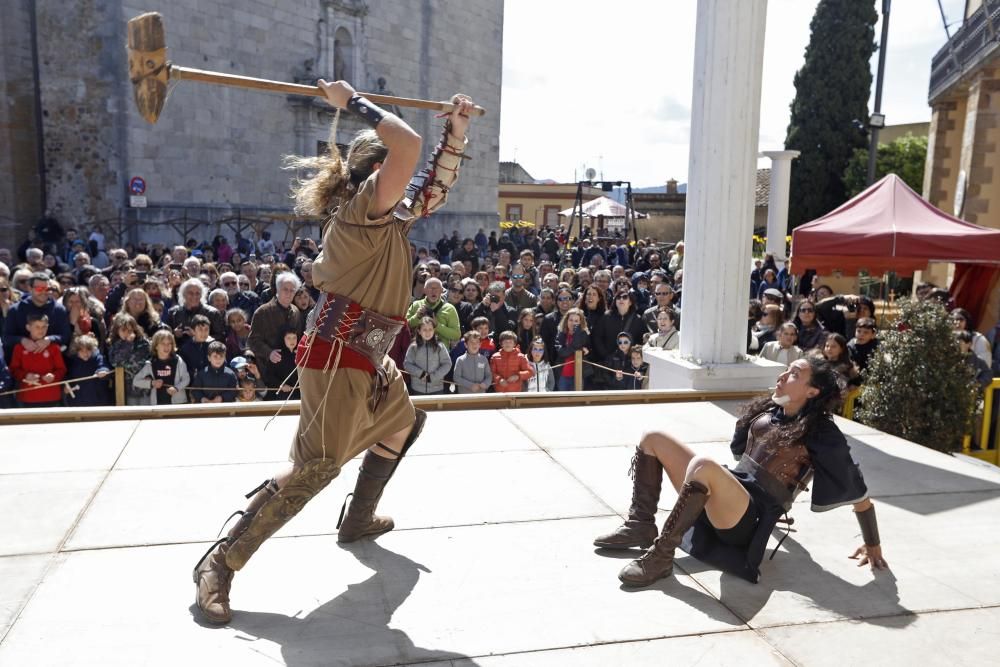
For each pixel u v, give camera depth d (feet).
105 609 9.27
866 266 32.76
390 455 10.93
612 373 28.63
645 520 11.27
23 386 22.80
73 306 25.27
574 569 10.68
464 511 12.51
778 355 26.40
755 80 19.22
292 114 82.84
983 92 49.65
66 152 68.18
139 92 8.32
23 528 11.44
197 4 71.82
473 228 113.70
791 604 9.89
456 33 107.14
